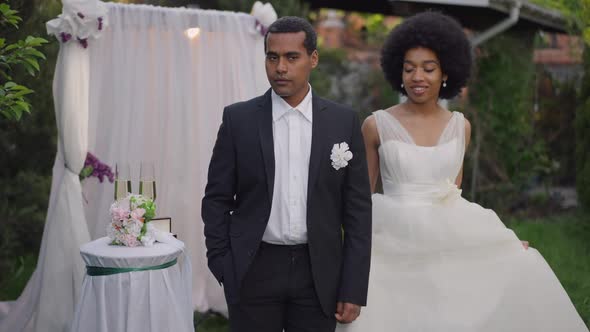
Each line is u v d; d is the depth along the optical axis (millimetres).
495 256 3465
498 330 3301
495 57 8523
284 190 2738
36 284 4328
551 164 9383
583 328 3426
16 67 5180
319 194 2746
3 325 4379
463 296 3340
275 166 2744
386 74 3803
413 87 3520
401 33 3592
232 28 4867
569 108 9562
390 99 11914
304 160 2760
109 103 4637
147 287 2992
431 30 3508
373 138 3615
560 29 8789
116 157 4609
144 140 4750
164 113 4781
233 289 2711
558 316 3404
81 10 4113
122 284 2955
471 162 8664
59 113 4227
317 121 2787
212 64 4855
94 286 3002
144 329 2982
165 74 4777
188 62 4773
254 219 2740
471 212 3477
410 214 3428
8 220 6043
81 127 4227
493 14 8000
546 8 7953
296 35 2691
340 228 2848
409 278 3402
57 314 4152
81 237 4215
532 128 9125
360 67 12422
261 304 2768
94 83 4566
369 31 13367
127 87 4637
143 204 3215
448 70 3586
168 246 3186
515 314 3348
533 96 9164
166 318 3043
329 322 2791
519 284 3400
